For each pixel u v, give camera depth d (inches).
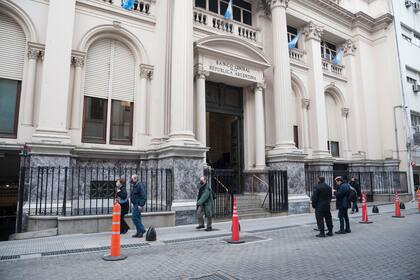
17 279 186.4
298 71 687.1
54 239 301.6
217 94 573.0
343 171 687.1
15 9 390.0
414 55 874.8
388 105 808.3
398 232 353.7
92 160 425.7
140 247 276.1
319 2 721.6
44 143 359.9
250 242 302.2
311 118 687.1
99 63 454.3
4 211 422.9
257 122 569.6
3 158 410.9
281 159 552.4
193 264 222.4
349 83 792.9
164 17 494.0
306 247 281.7
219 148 677.9
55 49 391.9
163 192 422.9
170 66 479.8
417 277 191.6
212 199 369.4
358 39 809.5
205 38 504.1
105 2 459.2
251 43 585.3
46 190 335.6
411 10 901.2
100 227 337.7
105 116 450.6
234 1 624.4
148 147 466.6
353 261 231.8
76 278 189.5
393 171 759.7
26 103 385.1
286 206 510.3
